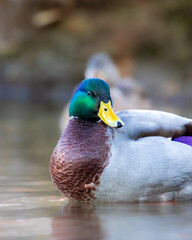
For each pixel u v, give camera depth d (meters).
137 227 5.32
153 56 33.56
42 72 33.62
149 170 6.56
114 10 37.78
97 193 6.68
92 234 5.07
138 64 32.44
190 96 28.23
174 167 6.69
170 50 33.62
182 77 30.56
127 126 6.77
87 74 12.23
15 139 14.83
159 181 6.66
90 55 33.84
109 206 6.57
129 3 37.88
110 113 6.75
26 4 39.31
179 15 35.72
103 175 6.55
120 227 5.34
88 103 6.82
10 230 5.32
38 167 10.10
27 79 33.88
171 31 34.50
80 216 5.95
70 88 32.59
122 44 34.00
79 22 37.28
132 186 6.59
